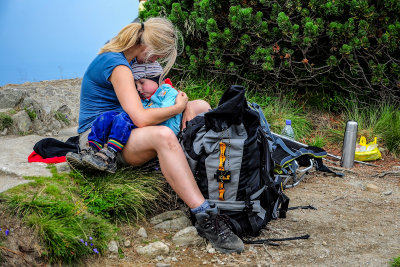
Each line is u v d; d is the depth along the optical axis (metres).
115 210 3.19
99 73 3.27
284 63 6.25
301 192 4.42
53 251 2.60
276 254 3.00
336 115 6.86
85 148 3.24
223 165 2.99
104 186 3.25
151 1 6.86
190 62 6.48
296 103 6.93
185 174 2.97
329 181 4.80
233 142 2.96
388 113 6.23
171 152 2.98
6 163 3.47
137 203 3.29
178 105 3.26
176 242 3.09
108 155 3.12
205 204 2.98
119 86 3.17
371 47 6.32
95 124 3.21
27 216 2.72
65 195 3.04
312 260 2.92
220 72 6.52
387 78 6.23
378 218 3.75
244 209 3.03
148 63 3.56
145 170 3.57
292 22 6.38
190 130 3.07
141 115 3.09
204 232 3.07
